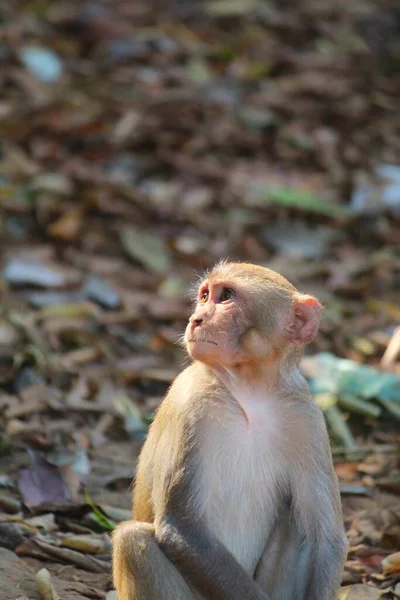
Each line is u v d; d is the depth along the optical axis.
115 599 7.93
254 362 7.32
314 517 7.39
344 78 19.52
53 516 9.13
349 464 10.57
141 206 16.02
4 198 15.47
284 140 17.88
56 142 16.98
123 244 15.10
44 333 12.59
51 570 8.37
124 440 10.88
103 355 12.47
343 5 21.39
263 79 19.25
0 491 9.48
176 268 14.95
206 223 15.98
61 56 19.00
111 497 9.70
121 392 11.77
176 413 7.36
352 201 16.81
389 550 9.01
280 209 16.34
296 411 7.44
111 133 17.30
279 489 7.53
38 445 10.30
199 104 18.23
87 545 8.70
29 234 15.05
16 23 19.39
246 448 7.41
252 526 7.50
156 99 18.14
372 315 14.21
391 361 12.80
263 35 20.30
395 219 16.47
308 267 15.16
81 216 15.52
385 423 11.48
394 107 19.05
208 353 7.26
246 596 6.97
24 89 17.84
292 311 7.38
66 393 11.49
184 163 17.11
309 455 7.44
